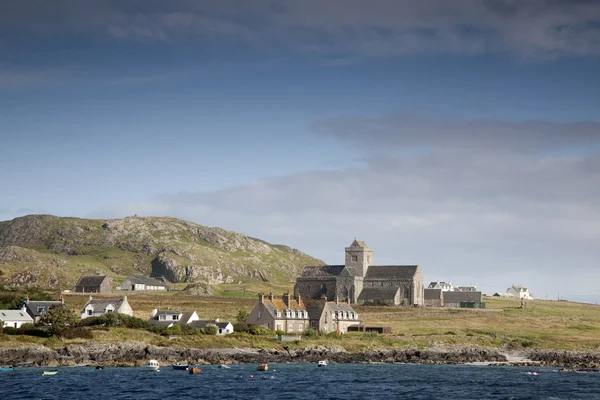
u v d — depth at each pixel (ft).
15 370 459.32
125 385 400.67
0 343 509.76
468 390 406.00
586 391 406.00
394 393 390.63
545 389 413.18
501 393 394.93
